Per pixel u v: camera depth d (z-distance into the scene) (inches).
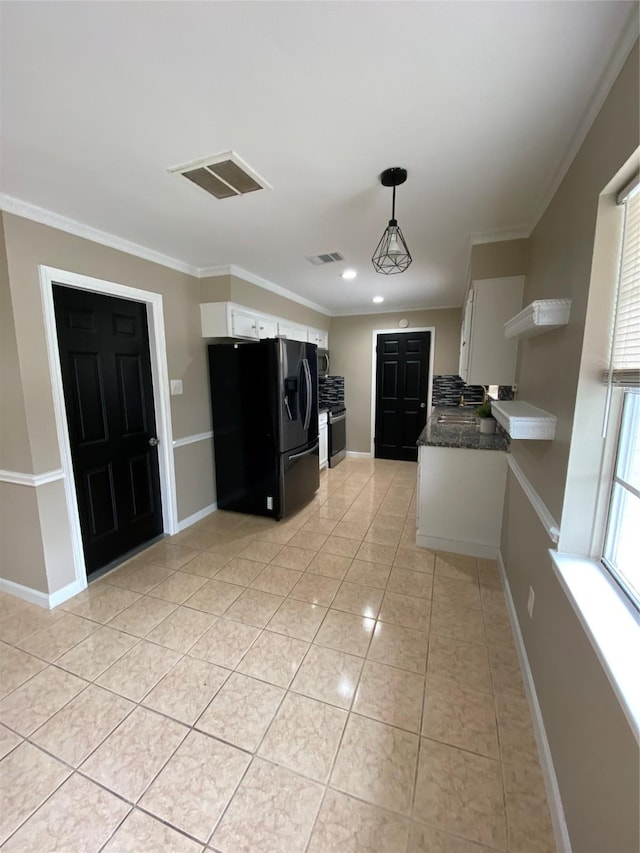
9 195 73.6
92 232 90.6
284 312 166.4
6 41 39.0
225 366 132.9
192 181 69.2
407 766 51.8
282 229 92.1
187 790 49.1
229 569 102.2
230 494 141.2
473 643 74.3
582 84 45.8
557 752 47.3
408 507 147.4
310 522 133.0
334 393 231.3
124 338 106.1
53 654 72.2
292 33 38.8
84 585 93.4
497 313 96.7
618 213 44.8
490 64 43.0
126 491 109.9
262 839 44.0
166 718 59.1
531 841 43.6
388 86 46.4
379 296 179.6
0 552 90.0
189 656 71.6
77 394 94.1
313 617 82.3
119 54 41.0
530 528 69.8
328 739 55.6
